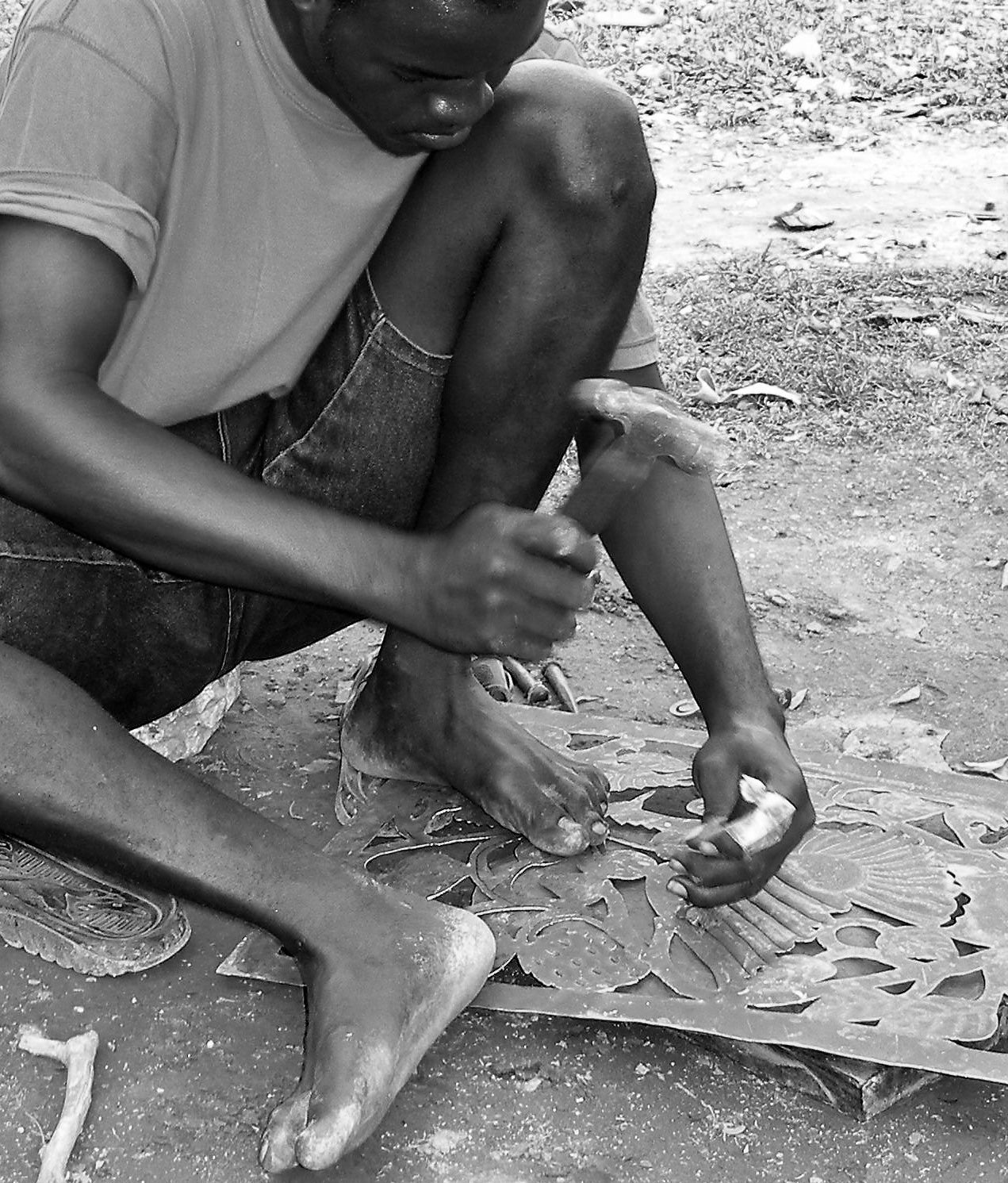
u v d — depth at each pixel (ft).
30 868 6.34
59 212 5.16
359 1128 5.06
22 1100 5.70
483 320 6.06
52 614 6.39
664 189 18.26
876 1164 5.41
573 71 5.91
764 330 13.43
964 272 14.84
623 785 7.16
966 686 8.63
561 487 11.26
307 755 8.00
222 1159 5.43
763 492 10.80
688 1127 5.56
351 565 5.27
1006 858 6.57
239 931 6.55
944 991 5.85
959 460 11.19
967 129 20.13
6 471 5.34
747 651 6.47
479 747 6.83
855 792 7.06
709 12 25.03
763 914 6.23
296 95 5.65
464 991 5.56
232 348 6.10
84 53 5.24
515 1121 5.59
